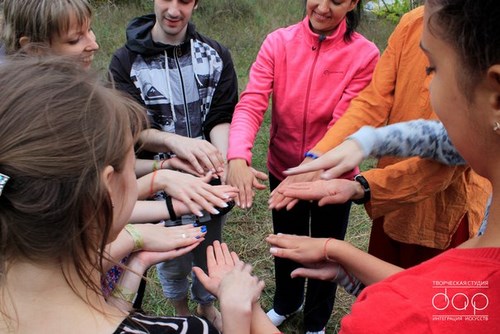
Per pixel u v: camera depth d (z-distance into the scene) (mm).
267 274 2873
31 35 1650
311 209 2229
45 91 763
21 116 735
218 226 2113
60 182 735
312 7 1917
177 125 2006
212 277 1246
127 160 890
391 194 1530
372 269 1205
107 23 5676
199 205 1638
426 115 1581
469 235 1672
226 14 6320
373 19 6438
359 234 3209
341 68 1996
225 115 2064
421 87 1572
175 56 1959
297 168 1391
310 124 2061
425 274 725
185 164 1866
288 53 2029
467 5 622
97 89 817
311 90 2021
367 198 1545
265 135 4078
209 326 951
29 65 825
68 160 734
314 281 2256
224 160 1950
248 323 1120
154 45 1917
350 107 1776
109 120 799
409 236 1699
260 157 3818
